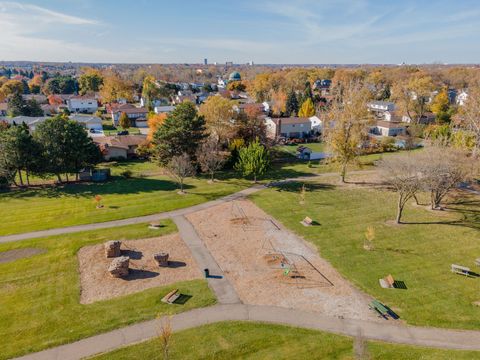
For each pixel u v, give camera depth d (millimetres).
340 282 27828
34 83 199250
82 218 40656
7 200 47281
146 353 19984
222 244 34500
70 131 54531
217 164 57031
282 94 134750
